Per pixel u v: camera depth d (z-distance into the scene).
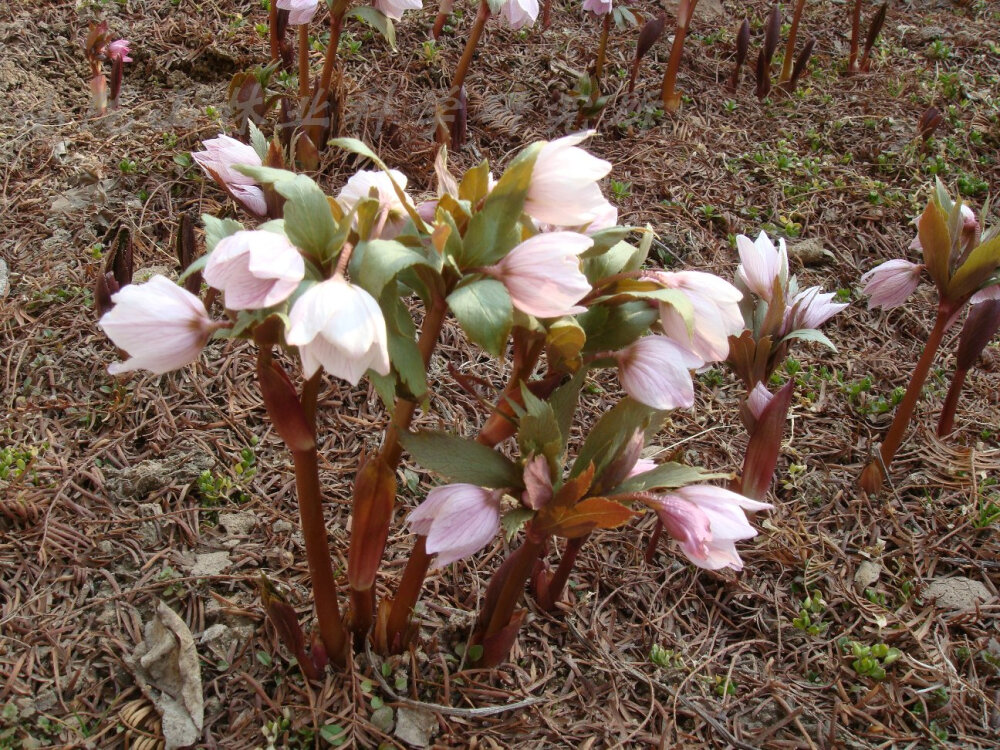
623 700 0.54
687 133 1.05
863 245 0.94
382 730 0.50
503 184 0.38
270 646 0.53
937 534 0.67
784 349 0.62
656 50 1.17
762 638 0.59
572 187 0.38
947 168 1.04
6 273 0.76
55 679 0.51
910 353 0.84
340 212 0.39
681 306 0.41
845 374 0.81
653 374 0.42
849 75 1.20
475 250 0.38
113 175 0.85
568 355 0.42
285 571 0.58
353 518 0.45
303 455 0.42
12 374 0.68
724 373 0.78
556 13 1.21
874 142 1.07
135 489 0.61
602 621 0.59
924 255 0.65
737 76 1.13
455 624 0.55
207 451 0.64
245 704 0.51
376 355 0.35
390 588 0.57
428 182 0.90
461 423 0.69
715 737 0.53
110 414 0.66
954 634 0.61
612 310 0.44
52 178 0.84
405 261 0.36
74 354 0.70
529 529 0.44
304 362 0.34
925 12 1.36
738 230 0.93
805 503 0.69
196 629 0.54
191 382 0.69
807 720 0.55
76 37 1.00
